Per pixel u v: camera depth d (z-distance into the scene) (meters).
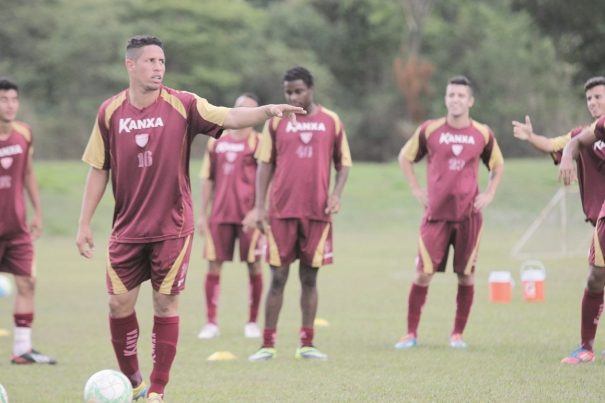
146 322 36.34
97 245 77.38
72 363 27.12
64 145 160.38
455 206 28.39
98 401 18.56
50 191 99.81
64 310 39.94
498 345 28.64
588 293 24.95
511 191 100.75
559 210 89.81
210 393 21.88
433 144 28.75
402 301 41.41
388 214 96.62
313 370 24.95
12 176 27.91
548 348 27.86
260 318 37.72
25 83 162.38
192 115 19.50
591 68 93.06
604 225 24.02
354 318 36.00
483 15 184.50
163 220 19.52
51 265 61.56
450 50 185.75
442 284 47.66
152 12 169.62
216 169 34.09
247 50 177.12
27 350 27.39
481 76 176.75
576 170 25.14
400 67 175.00
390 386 22.39
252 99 32.41
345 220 94.38
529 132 25.78
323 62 193.75
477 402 20.30
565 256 63.88
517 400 20.36
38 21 162.38
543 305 38.28
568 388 21.59
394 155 180.38
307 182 27.08
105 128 19.72
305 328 27.25
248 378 23.89
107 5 167.75
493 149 29.08
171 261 19.64
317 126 27.22
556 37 92.31
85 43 160.88
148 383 23.66
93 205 20.31
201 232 33.69
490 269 55.06
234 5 175.62
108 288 20.02
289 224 27.08
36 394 22.38
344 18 194.25
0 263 27.86
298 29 191.38
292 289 47.25
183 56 172.12
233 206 33.22
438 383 22.61
